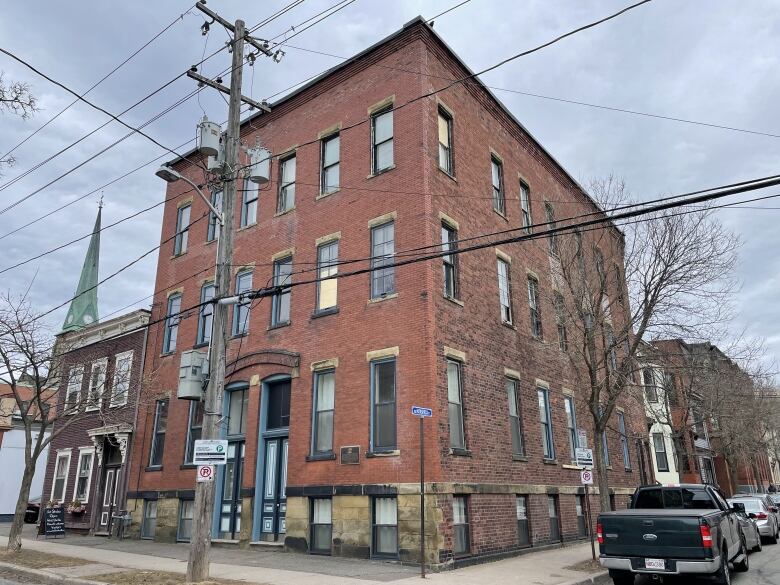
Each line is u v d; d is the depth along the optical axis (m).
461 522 14.63
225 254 12.90
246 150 13.89
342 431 15.70
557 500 19.19
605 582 12.30
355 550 14.43
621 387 15.89
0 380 17.98
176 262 23.62
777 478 76.00
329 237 18.05
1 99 11.62
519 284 20.52
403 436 14.48
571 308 18.61
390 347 15.45
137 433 22.11
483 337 17.42
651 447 31.94
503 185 20.92
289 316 18.41
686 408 30.42
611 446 24.95
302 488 15.95
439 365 14.98
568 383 22.03
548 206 23.78
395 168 17.02
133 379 21.45
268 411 18.17
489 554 14.90
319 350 17.03
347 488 14.98
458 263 17.06
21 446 33.12
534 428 19.02
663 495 13.10
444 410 14.76
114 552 16.88
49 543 19.80
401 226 16.38
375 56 18.61
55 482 25.77
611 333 17.67
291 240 19.20
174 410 21.14
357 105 18.72
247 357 18.78
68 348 20.94
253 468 17.48
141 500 21.03
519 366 19.08
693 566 10.21
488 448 16.23
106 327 25.23
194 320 21.78
